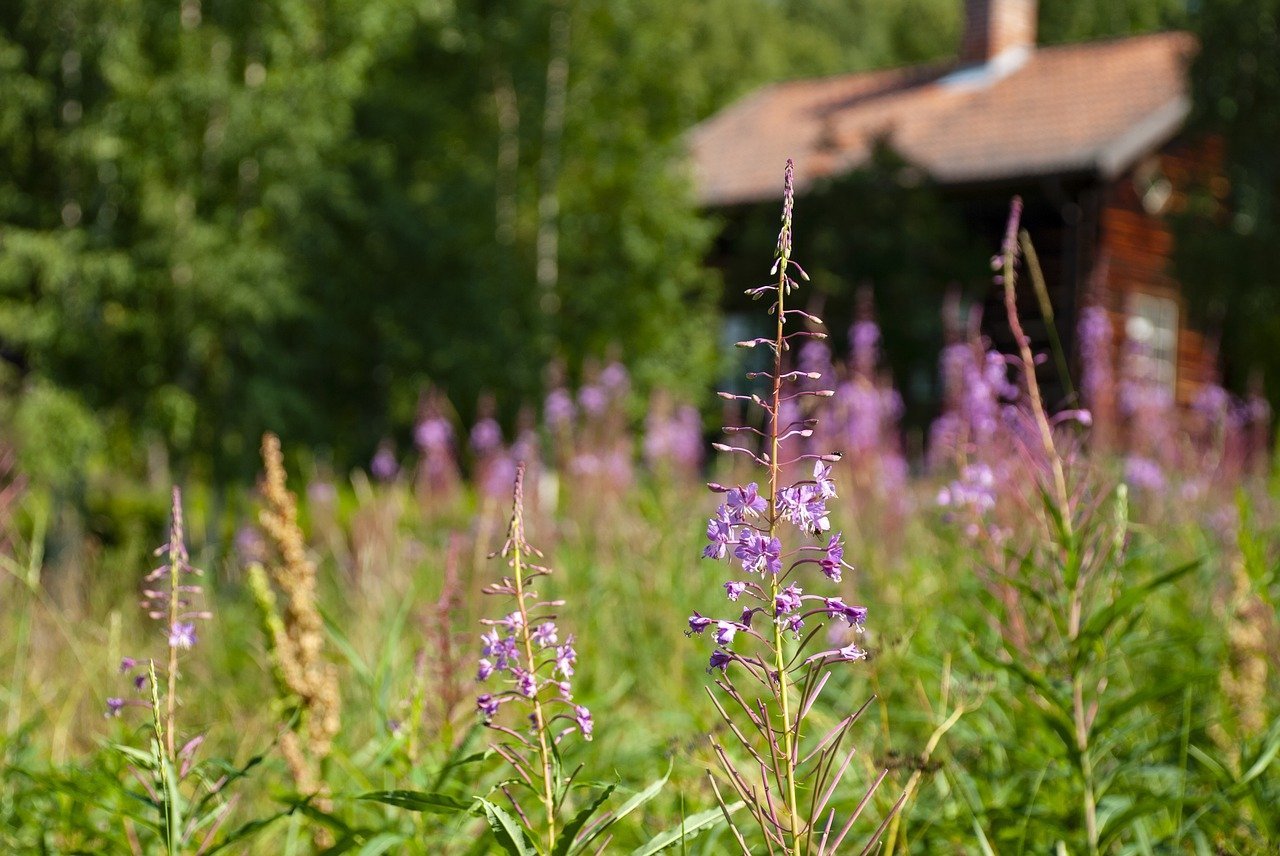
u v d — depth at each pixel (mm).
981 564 4227
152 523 12055
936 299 19422
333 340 18234
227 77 13352
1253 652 4367
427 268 19234
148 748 3621
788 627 2371
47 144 12898
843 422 7711
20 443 11438
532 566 2701
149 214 12812
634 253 21344
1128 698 3582
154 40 13367
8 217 12977
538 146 21375
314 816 3205
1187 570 3441
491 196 20172
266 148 13688
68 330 12438
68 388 12500
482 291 19203
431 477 9789
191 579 7008
